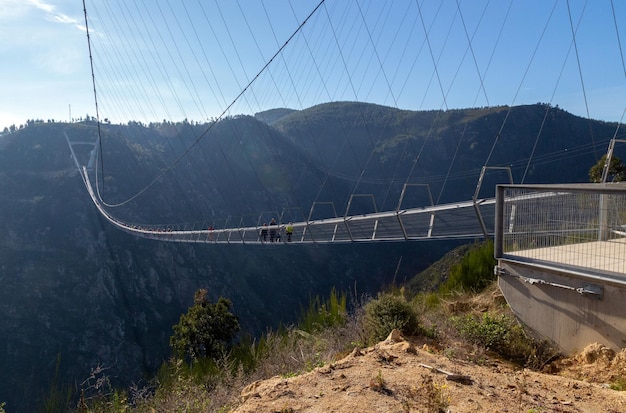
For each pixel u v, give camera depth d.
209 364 10.70
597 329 5.47
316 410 3.75
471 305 8.69
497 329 6.29
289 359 7.79
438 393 3.77
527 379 4.68
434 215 13.18
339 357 6.89
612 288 5.33
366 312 7.70
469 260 11.23
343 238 19.17
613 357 5.19
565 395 4.27
